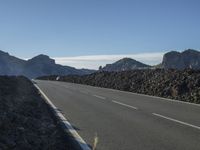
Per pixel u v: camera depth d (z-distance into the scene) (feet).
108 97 93.81
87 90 124.16
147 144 38.11
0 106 60.08
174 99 87.66
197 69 104.94
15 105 68.49
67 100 87.04
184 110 65.57
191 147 36.65
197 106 72.02
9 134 40.70
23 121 49.44
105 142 39.32
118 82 138.92
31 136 41.96
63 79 245.65
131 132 44.70
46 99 89.97
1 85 110.22
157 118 55.77
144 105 74.08
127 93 107.45
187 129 46.42
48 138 42.01
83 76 213.25
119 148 36.55
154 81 110.63
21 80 167.63
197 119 54.60
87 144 38.78
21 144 37.04
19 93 99.40
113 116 58.44
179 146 37.11
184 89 93.09
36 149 35.96
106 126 49.14
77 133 44.57
